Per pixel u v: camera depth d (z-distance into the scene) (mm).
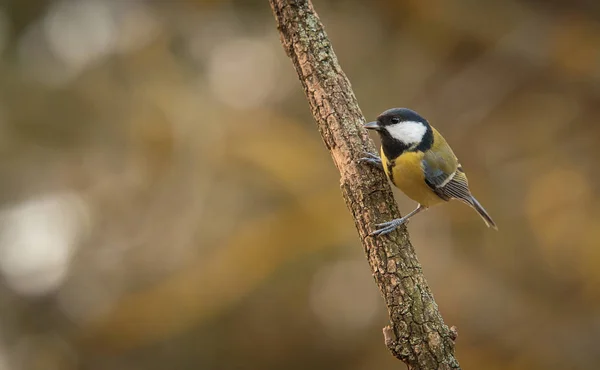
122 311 14219
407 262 6137
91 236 14883
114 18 15844
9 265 14867
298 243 14070
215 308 14133
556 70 15883
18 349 14531
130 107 15180
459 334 13742
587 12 16109
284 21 6781
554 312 13961
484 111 15797
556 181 14930
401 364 13773
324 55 6695
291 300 14141
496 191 15000
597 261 14047
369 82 15938
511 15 16000
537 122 15609
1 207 15062
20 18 15578
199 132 14844
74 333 14555
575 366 13523
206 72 15727
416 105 15859
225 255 14141
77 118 15359
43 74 15539
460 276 13953
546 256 14344
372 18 16109
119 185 15031
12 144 15227
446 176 7945
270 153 14492
